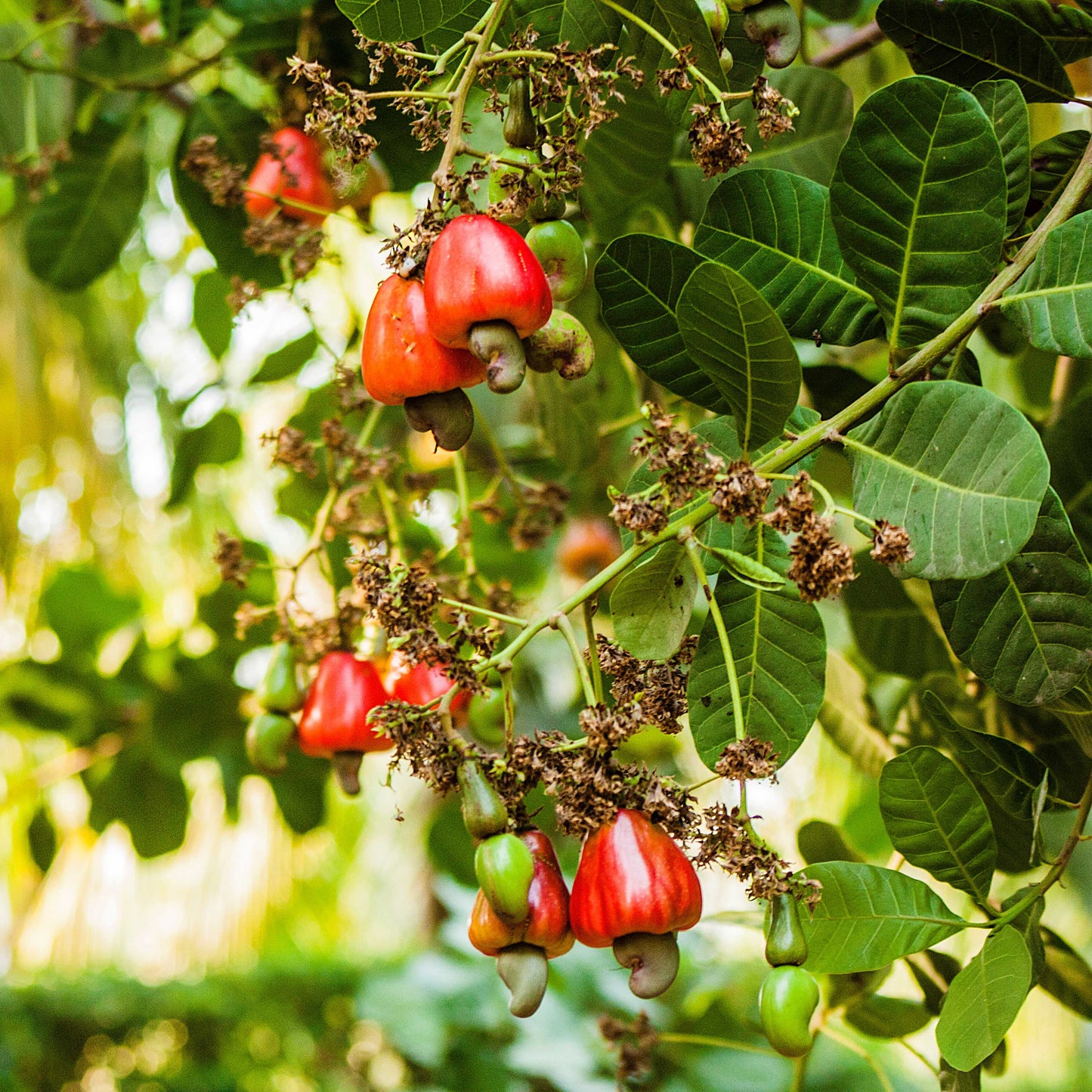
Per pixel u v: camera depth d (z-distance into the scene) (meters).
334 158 1.25
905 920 1.25
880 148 1.21
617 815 1.17
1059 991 1.43
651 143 1.53
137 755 2.28
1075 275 1.20
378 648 1.47
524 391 2.17
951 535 1.16
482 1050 3.08
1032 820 1.32
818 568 1.15
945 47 1.33
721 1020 2.51
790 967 1.14
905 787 1.26
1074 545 1.23
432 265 1.18
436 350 1.19
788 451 1.21
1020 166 1.27
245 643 2.21
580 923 1.17
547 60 1.22
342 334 2.07
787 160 1.55
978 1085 1.26
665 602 1.21
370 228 1.62
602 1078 2.61
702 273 1.15
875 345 1.93
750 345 1.18
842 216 1.22
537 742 1.17
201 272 2.10
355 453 1.62
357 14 1.28
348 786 1.46
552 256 1.23
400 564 1.20
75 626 2.43
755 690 1.27
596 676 1.20
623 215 1.63
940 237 1.21
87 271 1.99
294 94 1.61
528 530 1.81
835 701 1.58
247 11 1.61
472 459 2.40
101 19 1.88
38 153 1.88
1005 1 1.31
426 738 1.17
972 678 1.52
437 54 1.37
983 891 1.27
